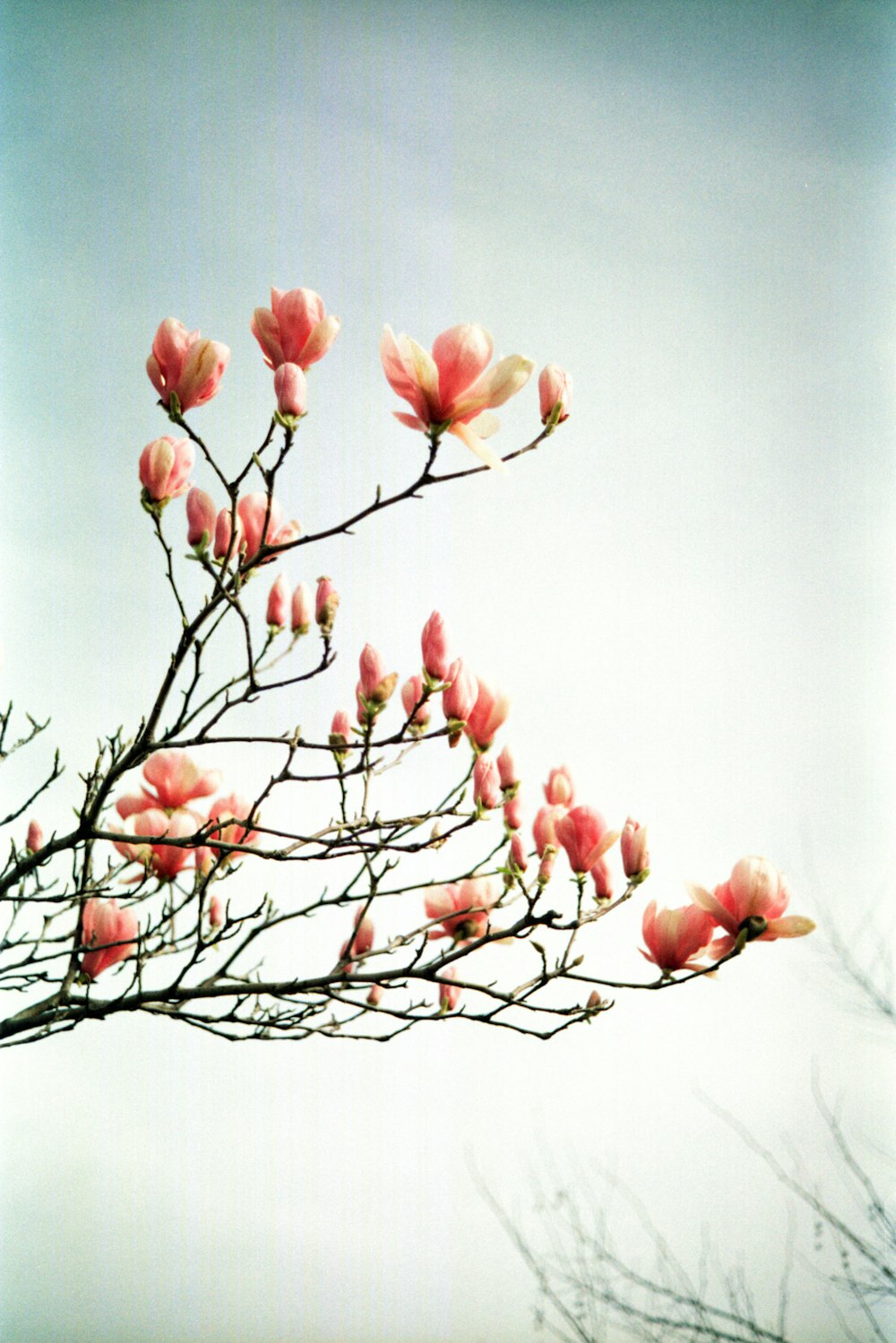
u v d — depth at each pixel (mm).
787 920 2684
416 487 2592
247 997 2750
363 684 2723
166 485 2643
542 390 2619
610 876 2770
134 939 2750
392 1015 2744
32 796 2770
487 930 2938
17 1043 2713
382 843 2730
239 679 2705
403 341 2535
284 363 2609
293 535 2758
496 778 2754
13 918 2766
